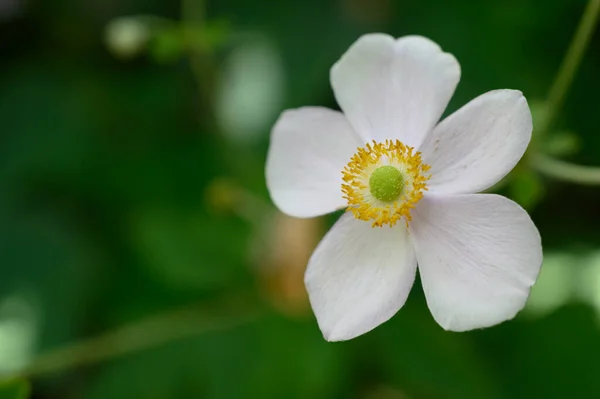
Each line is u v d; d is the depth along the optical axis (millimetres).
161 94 527
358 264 369
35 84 541
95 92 535
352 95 376
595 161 481
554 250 480
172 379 494
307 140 382
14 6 548
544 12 496
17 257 518
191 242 503
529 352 475
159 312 500
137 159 520
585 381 468
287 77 515
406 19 508
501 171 359
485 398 471
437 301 360
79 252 516
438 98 367
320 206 378
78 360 485
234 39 522
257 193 500
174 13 545
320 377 483
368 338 487
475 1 501
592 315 472
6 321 507
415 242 368
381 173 369
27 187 524
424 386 477
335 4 521
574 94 486
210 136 518
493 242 357
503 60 492
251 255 496
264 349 490
